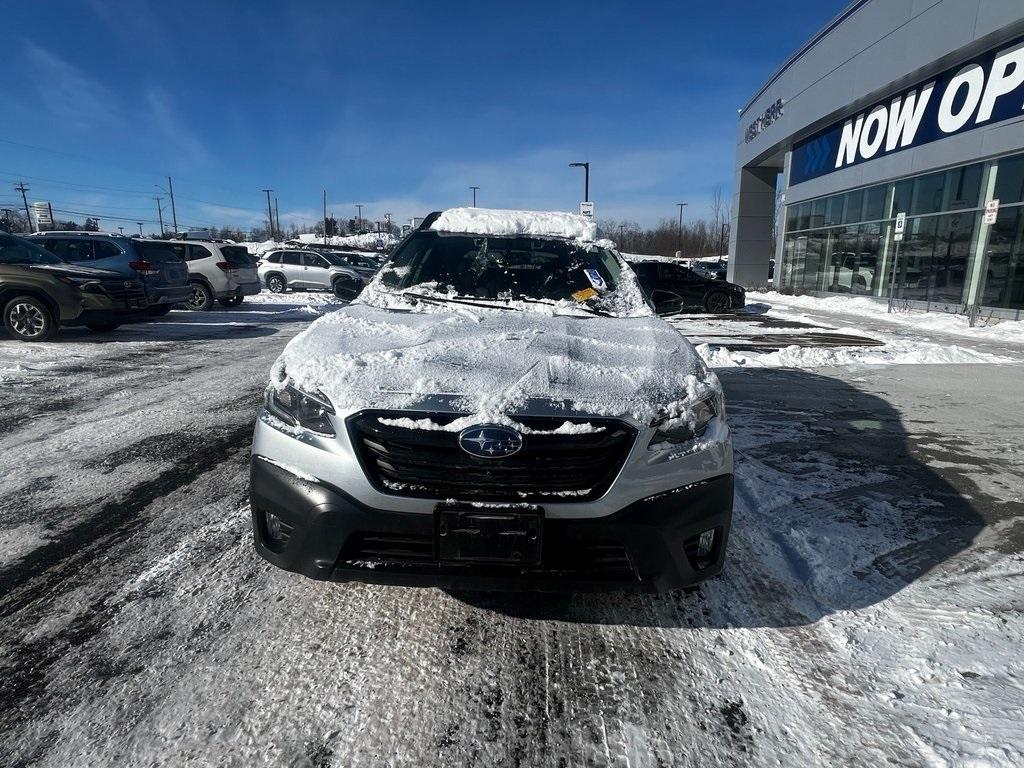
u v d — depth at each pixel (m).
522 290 3.40
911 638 2.24
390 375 2.14
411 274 3.52
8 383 6.01
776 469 4.01
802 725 1.82
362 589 2.48
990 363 8.30
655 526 1.99
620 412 2.02
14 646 2.07
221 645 2.11
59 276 8.29
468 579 1.98
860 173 18.16
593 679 2.01
